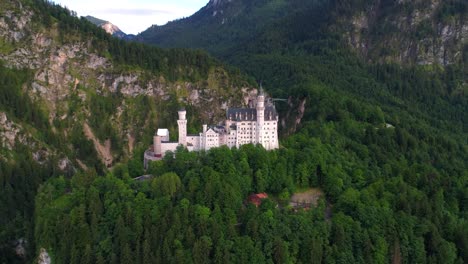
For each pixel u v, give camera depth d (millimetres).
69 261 162250
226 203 171500
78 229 165375
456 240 179375
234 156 199125
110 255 159125
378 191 194250
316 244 162500
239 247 158125
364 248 166375
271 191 194625
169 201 172750
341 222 171875
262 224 165000
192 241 158000
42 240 173500
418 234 175500
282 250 159375
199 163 197625
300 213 174375
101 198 182500
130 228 165000
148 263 153625
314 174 199875
